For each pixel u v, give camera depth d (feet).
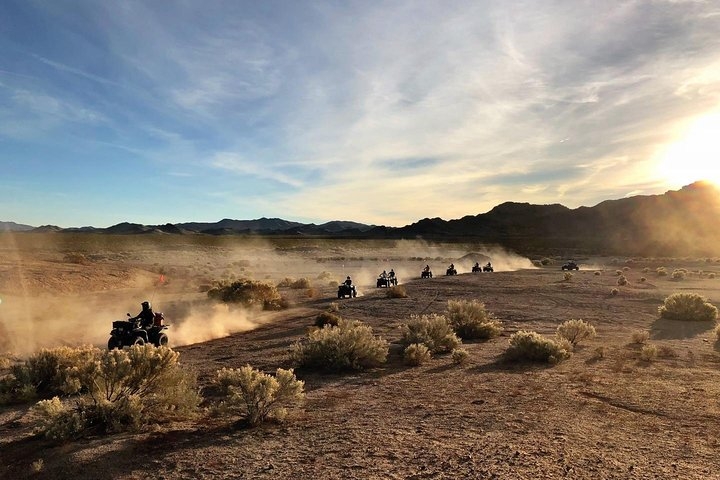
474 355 46.37
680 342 53.01
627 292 108.47
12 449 23.15
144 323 49.65
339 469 19.80
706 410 27.66
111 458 21.57
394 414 27.76
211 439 23.88
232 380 27.68
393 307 84.94
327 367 40.40
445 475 18.83
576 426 24.90
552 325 66.80
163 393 28.25
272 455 21.62
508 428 24.70
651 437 23.12
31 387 31.94
